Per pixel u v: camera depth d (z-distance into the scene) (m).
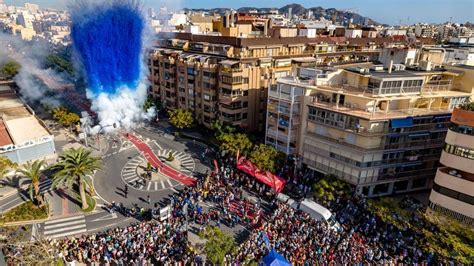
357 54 108.50
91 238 45.47
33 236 44.38
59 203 56.38
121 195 59.56
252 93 83.12
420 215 50.91
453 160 47.78
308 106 62.19
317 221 49.22
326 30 133.75
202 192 58.38
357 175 57.12
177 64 96.06
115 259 42.31
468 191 46.62
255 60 84.56
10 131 70.06
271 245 43.66
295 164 63.88
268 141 71.25
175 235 46.88
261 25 112.50
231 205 55.72
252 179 62.94
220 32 114.88
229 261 40.97
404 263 42.50
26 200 56.78
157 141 84.38
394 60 77.06
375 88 57.28
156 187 62.56
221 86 82.06
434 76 63.69
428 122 57.25
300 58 92.00
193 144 82.81
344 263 41.19
